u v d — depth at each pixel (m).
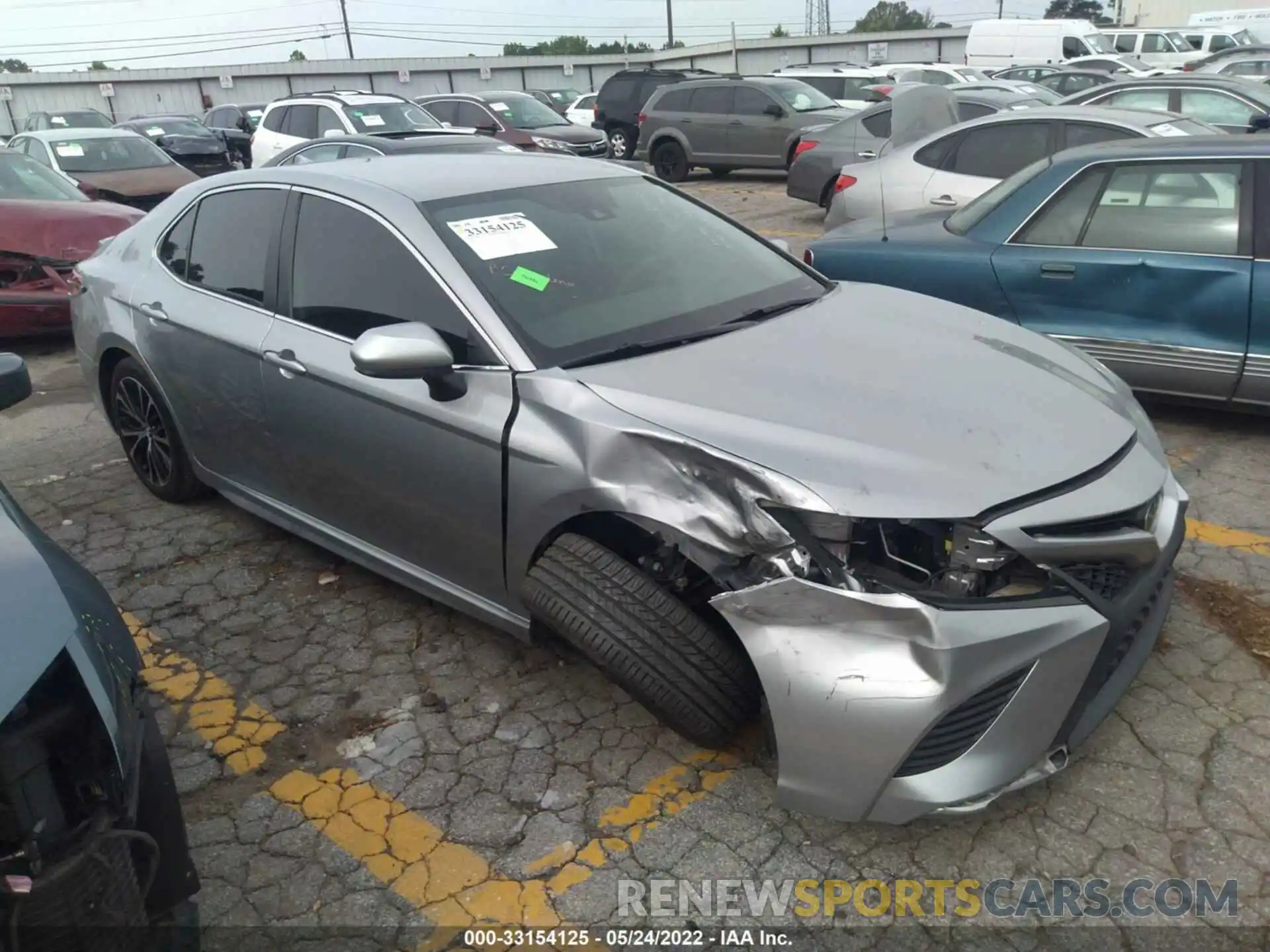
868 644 2.22
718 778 2.75
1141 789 2.63
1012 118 7.84
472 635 3.49
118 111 35.78
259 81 36.56
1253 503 4.20
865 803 2.27
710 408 2.55
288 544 4.21
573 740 2.93
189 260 4.03
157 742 2.03
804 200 12.09
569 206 3.50
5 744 1.60
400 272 3.14
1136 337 4.74
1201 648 3.21
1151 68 21.91
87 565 4.07
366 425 3.14
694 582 2.70
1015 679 2.25
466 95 16.84
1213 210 4.55
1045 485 2.36
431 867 2.50
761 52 37.41
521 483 2.74
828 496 2.29
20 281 7.27
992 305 5.11
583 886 2.42
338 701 3.16
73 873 1.64
